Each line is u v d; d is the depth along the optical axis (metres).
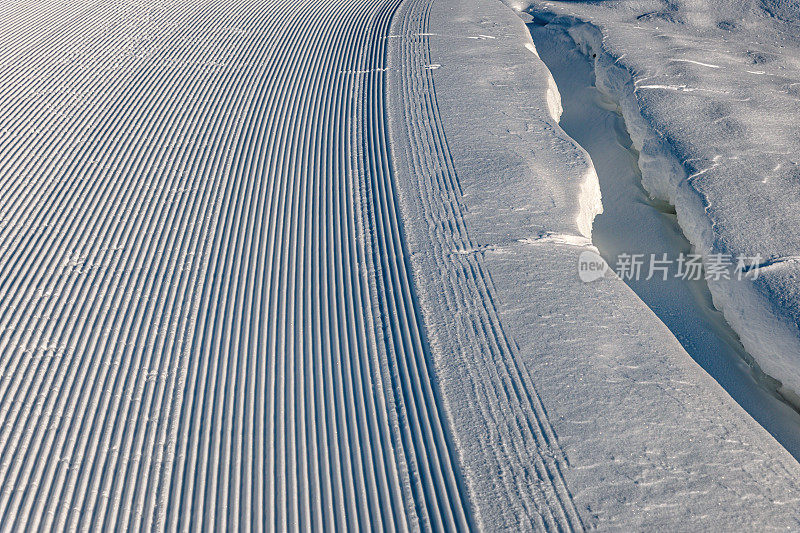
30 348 7.40
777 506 5.48
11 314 7.90
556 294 8.00
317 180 10.78
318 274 8.59
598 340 7.31
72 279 8.54
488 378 6.81
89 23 17.98
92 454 6.12
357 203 10.09
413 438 6.19
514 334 7.38
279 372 7.06
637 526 5.26
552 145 11.41
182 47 16.72
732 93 12.91
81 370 7.11
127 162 11.39
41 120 12.70
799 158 10.37
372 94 13.80
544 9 20.45
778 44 17.67
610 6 20.19
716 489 5.60
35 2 19.42
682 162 10.54
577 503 5.47
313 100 13.72
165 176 10.98
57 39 16.73
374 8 20.08
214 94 14.10
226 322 7.80
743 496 5.55
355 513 5.49
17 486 5.80
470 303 7.88
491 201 9.82
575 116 14.55
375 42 16.88
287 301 8.12
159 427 6.42
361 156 11.42
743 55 15.70
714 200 9.52
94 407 6.65
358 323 7.71
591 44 16.53
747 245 8.65
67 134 12.26
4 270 8.68
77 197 10.35
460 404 6.53
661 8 19.97
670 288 9.46
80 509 5.60
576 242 9.02
